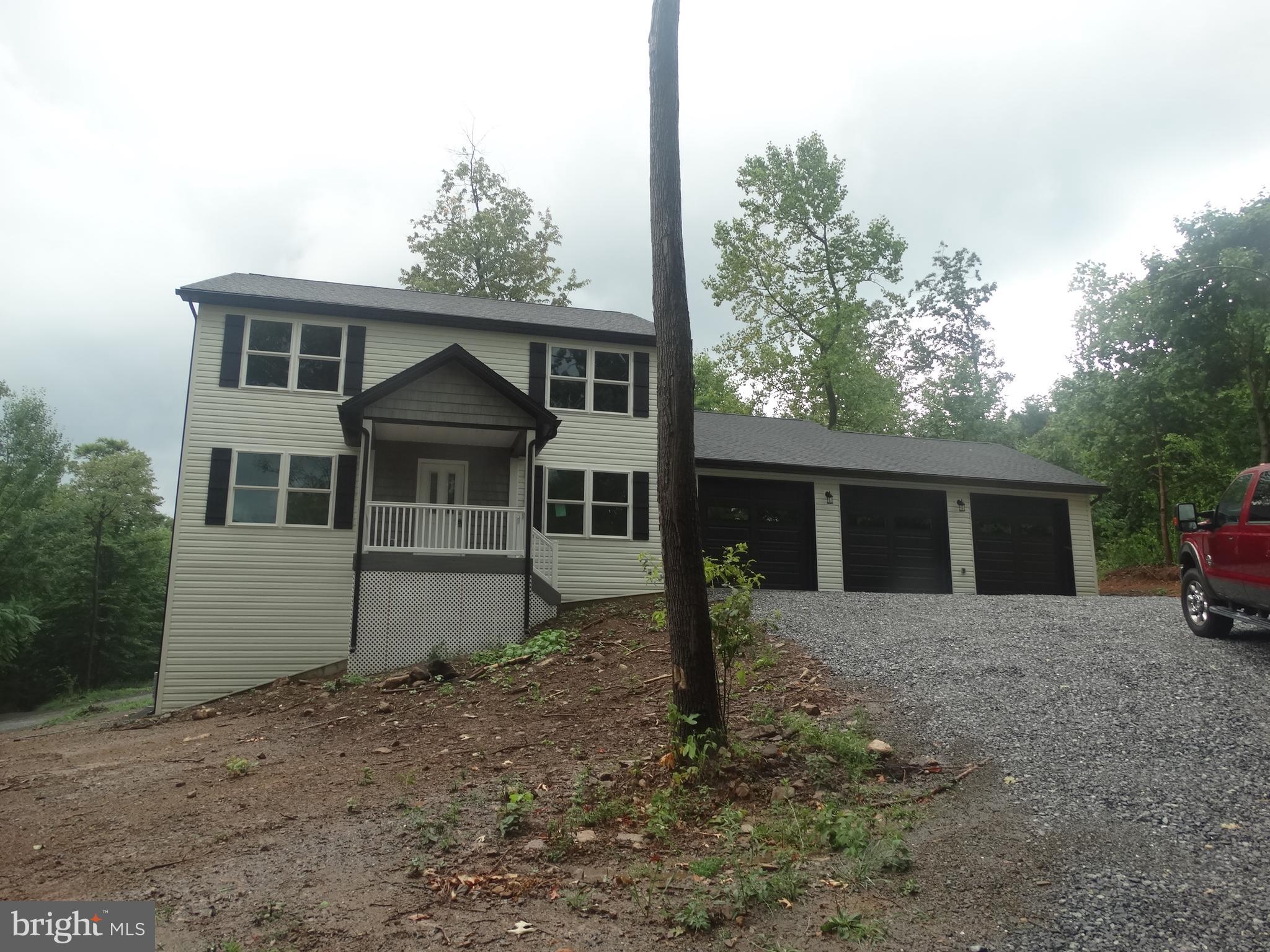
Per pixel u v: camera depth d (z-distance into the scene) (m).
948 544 20.25
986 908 4.00
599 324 18.72
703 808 5.51
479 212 33.00
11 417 33.06
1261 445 24.16
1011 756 6.11
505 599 14.56
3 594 31.81
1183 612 10.66
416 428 15.37
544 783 6.33
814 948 3.73
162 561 42.25
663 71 7.04
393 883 4.62
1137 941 3.64
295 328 16.25
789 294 33.97
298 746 8.92
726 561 7.07
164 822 6.16
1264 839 4.57
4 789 7.91
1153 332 24.02
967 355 43.16
